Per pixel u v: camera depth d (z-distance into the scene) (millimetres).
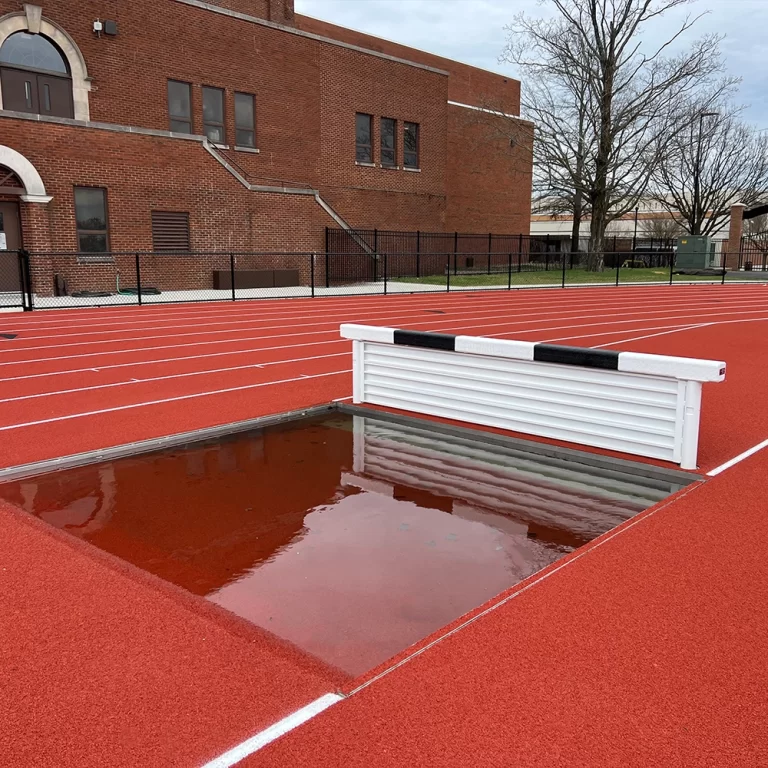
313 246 28906
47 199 21516
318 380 9797
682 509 5059
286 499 5312
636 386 6246
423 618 3586
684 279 35906
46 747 2586
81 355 11875
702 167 52938
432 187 37094
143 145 23672
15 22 23031
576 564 4164
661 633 3389
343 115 32844
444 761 2510
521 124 40312
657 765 2500
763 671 3078
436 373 7621
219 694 2896
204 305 20719
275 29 29984
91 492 5441
